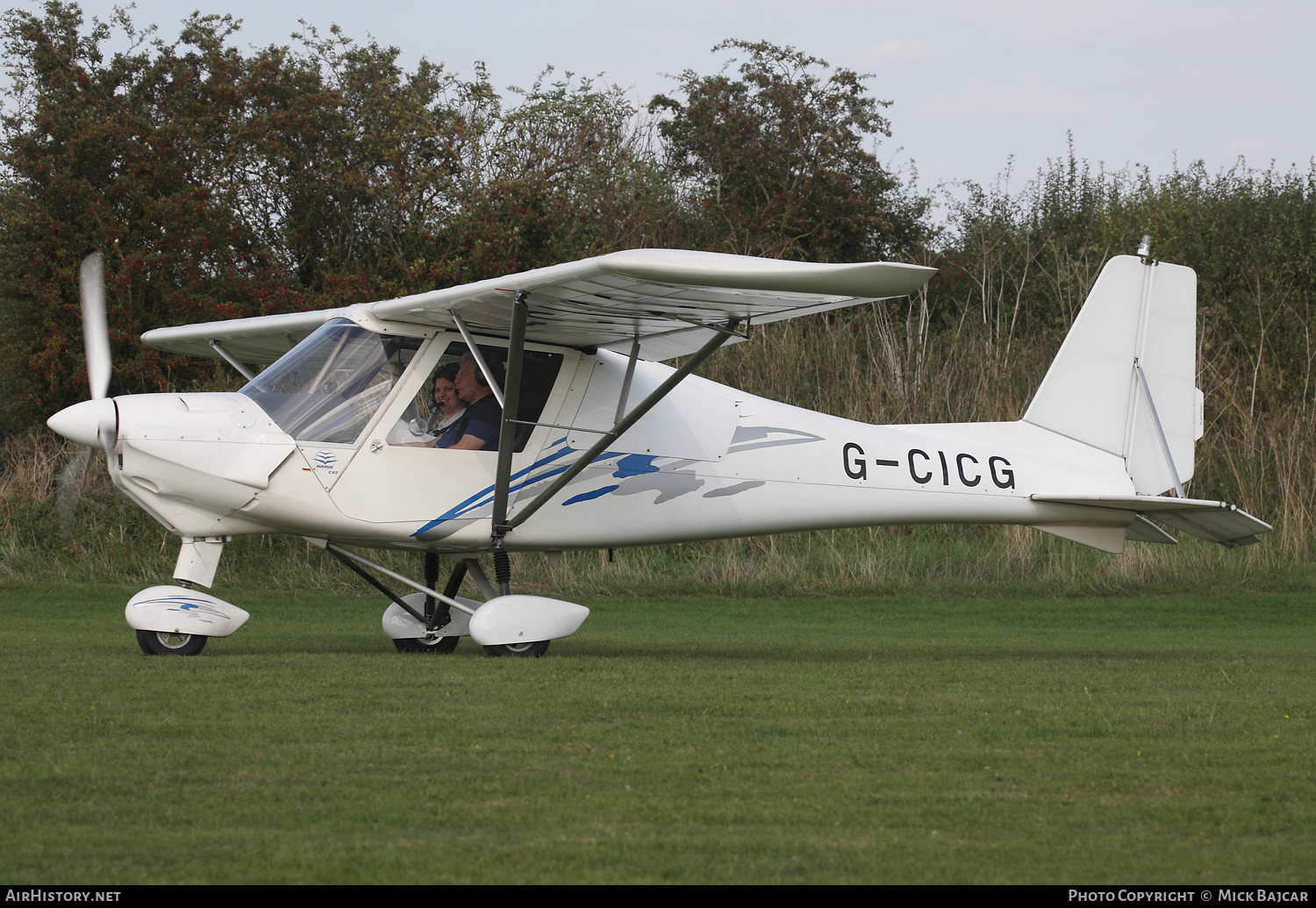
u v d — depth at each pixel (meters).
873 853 6.30
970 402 34.44
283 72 42.19
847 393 34.62
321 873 5.86
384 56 45.78
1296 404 36.53
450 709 10.22
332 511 14.52
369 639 17.77
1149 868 6.10
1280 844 6.55
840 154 51.12
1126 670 14.17
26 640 15.88
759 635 19.50
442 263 37.81
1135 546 29.11
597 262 12.38
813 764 8.36
